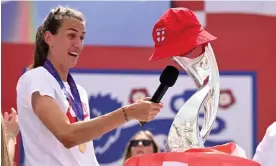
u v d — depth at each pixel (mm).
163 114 14906
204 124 6664
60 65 7961
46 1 14578
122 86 14883
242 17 15102
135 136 13102
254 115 15102
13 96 14453
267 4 15180
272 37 15156
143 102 6703
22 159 14188
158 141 14883
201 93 6543
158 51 6488
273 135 8234
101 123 6965
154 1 14906
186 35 6480
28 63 14531
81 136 7094
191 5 14992
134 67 14922
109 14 14852
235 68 15141
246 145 15102
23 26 14531
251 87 15117
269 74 15156
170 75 6477
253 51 15133
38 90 7492
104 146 14812
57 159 7582
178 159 5828
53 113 7324
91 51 14797
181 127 6402
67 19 7883
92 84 14812
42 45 7992
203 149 6055
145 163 5941
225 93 15094
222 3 15078
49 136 7625
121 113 6875
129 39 14898
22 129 7773
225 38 15102
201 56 6621
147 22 14906
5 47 14469
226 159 5789
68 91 7938
